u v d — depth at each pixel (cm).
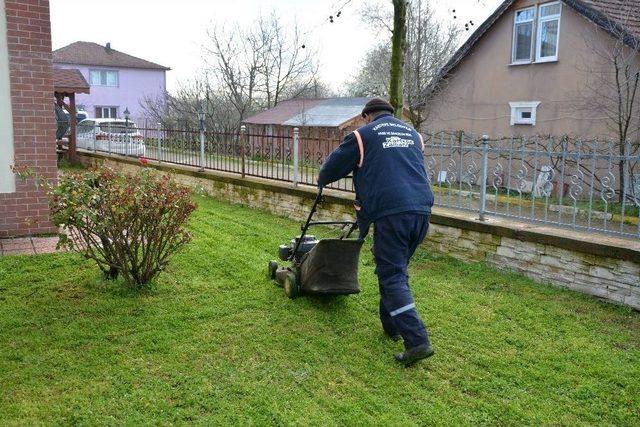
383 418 335
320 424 327
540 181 744
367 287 552
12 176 694
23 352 397
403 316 396
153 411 334
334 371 390
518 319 484
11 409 330
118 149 1501
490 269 615
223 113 2870
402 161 413
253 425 324
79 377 368
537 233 572
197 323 458
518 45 1469
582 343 439
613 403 359
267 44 3095
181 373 378
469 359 414
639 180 621
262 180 966
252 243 711
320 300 515
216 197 1055
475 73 1583
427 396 363
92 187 495
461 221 646
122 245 501
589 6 1238
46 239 695
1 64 669
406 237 408
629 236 542
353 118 2102
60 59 4559
